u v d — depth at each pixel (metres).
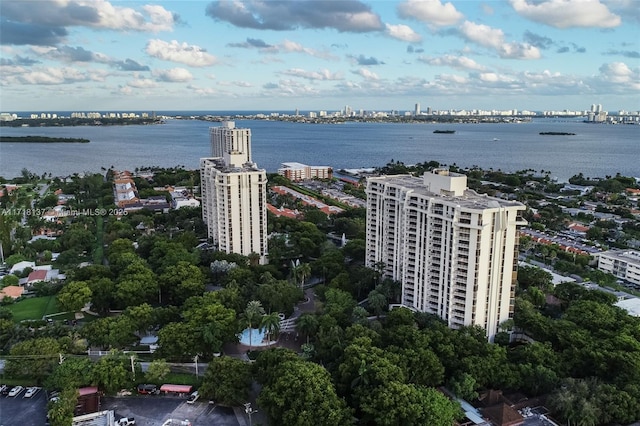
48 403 152.75
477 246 185.25
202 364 183.50
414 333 175.38
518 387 161.38
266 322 185.38
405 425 135.38
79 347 179.88
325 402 137.25
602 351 165.00
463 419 148.25
